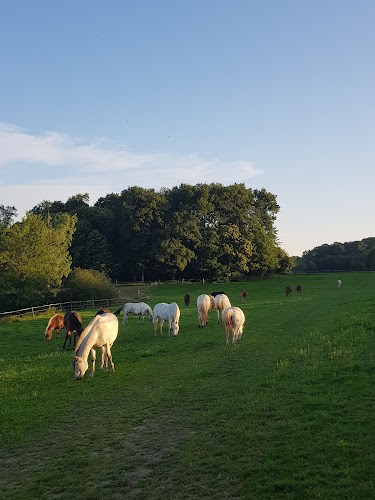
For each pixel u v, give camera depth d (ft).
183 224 264.72
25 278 152.97
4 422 32.83
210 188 298.35
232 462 22.80
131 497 20.84
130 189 267.39
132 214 263.70
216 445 25.25
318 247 568.00
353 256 479.41
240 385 36.68
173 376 43.09
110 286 174.70
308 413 28.09
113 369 46.73
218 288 226.17
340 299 112.37
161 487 21.38
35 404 36.96
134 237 268.41
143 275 271.69
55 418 33.19
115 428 30.17
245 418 28.68
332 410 27.94
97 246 262.26
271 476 20.81
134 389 39.55
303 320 75.41
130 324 89.35
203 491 20.48
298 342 53.16
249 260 267.39
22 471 24.85
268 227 307.58
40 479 23.53
